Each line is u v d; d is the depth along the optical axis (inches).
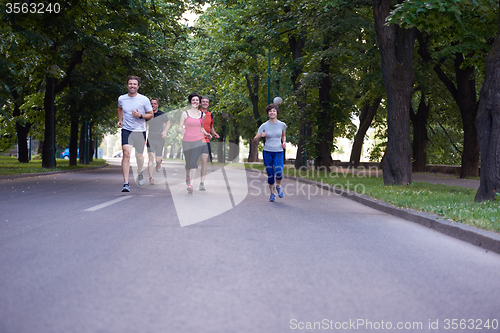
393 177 621.0
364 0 698.2
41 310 122.6
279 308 128.7
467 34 572.7
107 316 119.2
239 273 164.2
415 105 1462.8
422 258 201.5
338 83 1019.9
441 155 1545.3
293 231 261.1
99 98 1095.6
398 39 630.5
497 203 360.5
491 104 390.9
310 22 807.1
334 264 183.0
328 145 1065.5
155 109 487.2
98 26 733.3
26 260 175.5
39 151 2277.3
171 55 987.9
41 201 376.2
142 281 151.0
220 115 1825.8
